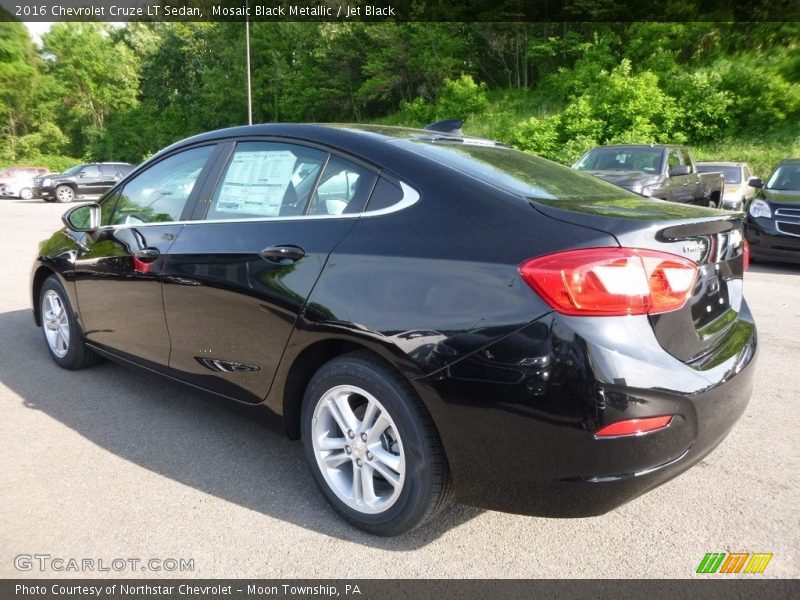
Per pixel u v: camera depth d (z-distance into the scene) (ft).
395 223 8.05
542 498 7.05
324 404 8.48
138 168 12.48
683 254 7.32
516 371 6.78
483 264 7.12
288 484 9.62
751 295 24.26
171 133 156.35
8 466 10.02
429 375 7.22
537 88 112.37
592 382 6.52
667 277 7.00
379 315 7.62
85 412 12.19
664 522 8.69
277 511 8.85
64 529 8.31
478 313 7.01
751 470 10.19
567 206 7.55
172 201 11.23
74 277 13.05
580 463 6.72
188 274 10.11
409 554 7.91
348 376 8.07
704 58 94.53
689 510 9.00
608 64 95.55
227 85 143.33
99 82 156.87
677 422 6.88
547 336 6.66
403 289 7.52
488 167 8.86
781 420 12.19
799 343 17.49
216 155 10.81
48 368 14.67
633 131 74.74
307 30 136.26
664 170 35.73
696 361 7.38
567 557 7.89
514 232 7.20
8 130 158.51
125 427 11.56
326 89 131.13
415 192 8.14
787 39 91.20
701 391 7.05
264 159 10.03
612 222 6.99
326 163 9.19
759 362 15.80
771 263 32.81
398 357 7.43
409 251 7.68
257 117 146.82
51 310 14.62
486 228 7.39
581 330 6.59
